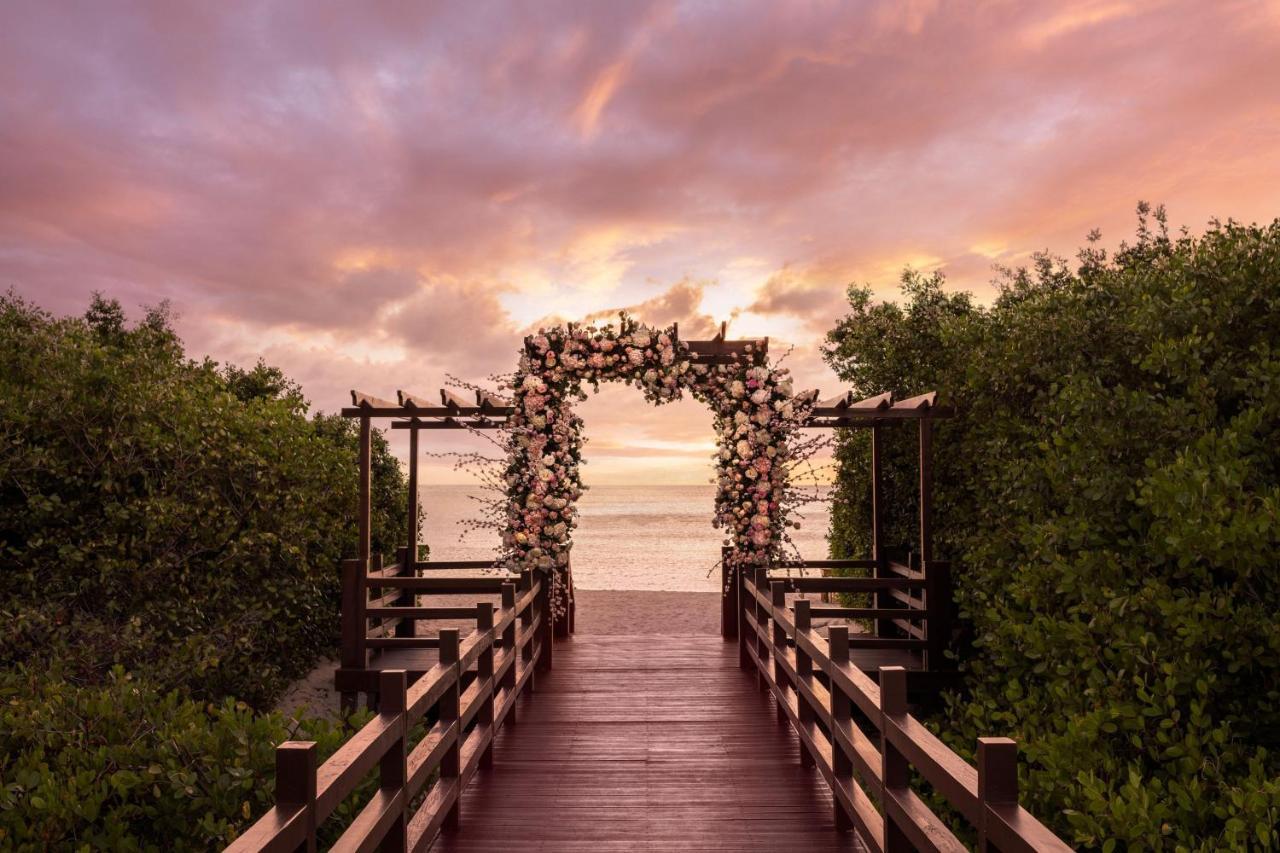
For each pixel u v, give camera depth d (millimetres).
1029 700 4855
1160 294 5922
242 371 13578
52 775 3676
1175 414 4992
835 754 4082
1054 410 5965
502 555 7676
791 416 7621
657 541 42906
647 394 7859
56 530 7430
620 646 8750
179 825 3758
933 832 2646
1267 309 5270
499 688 5934
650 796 4660
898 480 10359
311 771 2234
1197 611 4086
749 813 4410
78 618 7160
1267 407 4598
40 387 7973
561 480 7816
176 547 8062
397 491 13117
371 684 7648
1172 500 4312
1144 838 3232
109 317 13328
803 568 7695
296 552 8805
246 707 4359
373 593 8961
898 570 9273
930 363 10578
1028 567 5449
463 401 8867
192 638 6699
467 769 4391
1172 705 3814
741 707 6449
